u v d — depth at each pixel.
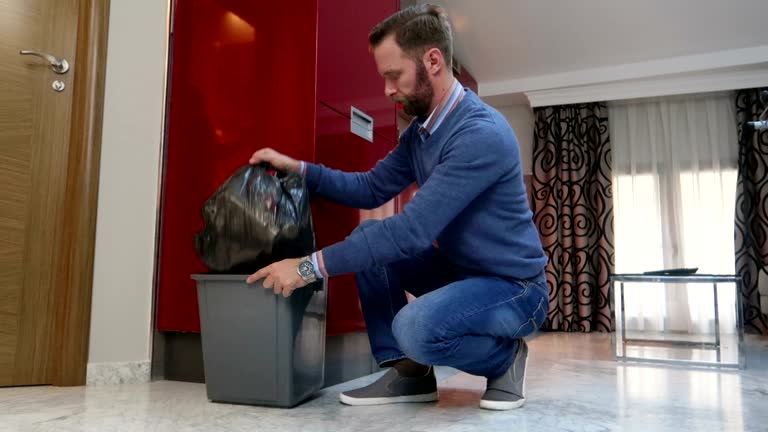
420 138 1.55
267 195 1.37
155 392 1.68
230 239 1.37
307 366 1.50
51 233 1.82
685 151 4.89
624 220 5.00
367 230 1.31
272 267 1.32
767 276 3.94
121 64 1.94
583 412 1.43
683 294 4.76
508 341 1.48
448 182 1.30
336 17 1.90
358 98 2.06
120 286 1.88
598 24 4.16
